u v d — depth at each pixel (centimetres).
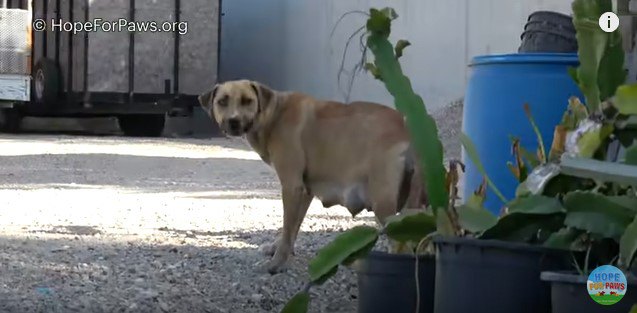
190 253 965
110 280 834
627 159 554
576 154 583
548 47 885
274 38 3228
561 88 799
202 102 943
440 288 555
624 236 509
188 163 2069
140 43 2861
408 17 2758
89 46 2834
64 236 1052
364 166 888
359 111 902
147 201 1418
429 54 2697
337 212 1324
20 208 1305
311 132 909
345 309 764
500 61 822
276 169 917
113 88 2852
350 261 570
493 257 533
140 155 2195
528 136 805
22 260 901
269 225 1184
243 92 910
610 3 626
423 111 587
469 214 567
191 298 786
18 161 2019
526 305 528
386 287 620
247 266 909
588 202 537
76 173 1834
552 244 536
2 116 3025
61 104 2947
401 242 597
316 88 3075
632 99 531
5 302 743
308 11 3098
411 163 873
